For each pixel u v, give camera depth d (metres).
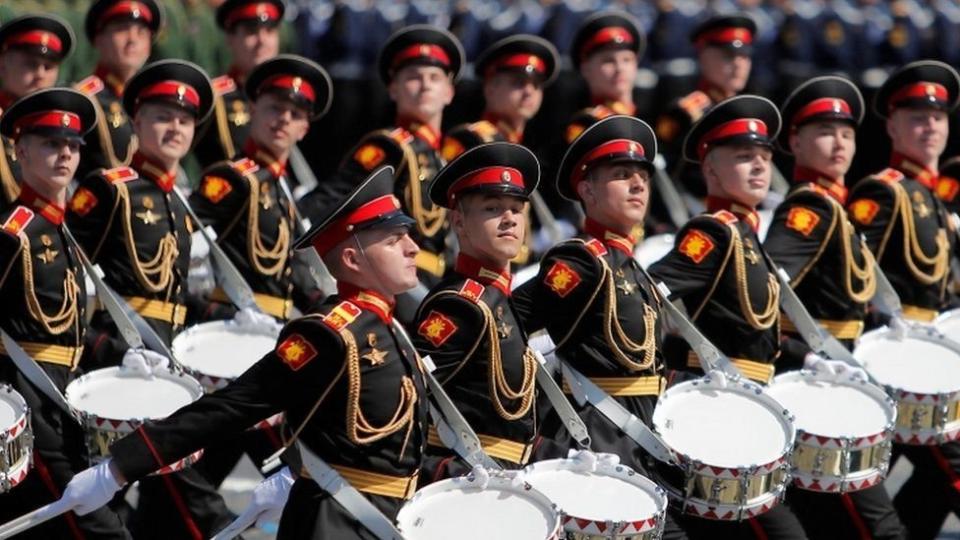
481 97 47.97
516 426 21.86
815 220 26.47
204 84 27.02
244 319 26.39
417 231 31.86
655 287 24.00
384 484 20.00
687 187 37.28
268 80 29.00
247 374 19.59
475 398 21.64
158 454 19.42
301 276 28.94
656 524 20.47
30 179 23.44
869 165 47.44
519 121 35.31
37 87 30.98
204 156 35.31
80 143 23.45
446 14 49.09
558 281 22.97
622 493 21.12
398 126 32.69
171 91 26.36
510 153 21.69
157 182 26.50
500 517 19.86
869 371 25.83
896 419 24.77
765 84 49.00
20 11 39.66
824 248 26.50
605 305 22.91
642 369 23.16
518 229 21.83
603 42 37.00
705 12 48.84
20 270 22.92
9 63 30.88
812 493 24.77
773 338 25.19
